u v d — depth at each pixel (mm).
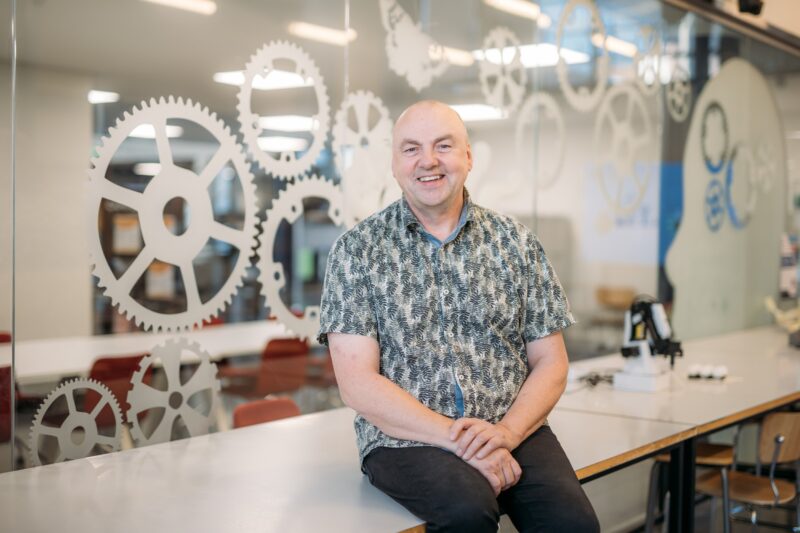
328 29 3256
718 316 5516
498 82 3979
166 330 2775
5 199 2408
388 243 2164
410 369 2127
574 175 4406
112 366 2643
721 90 5477
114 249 2639
